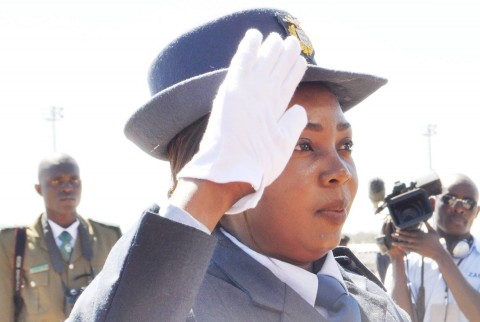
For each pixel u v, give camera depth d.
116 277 1.79
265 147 1.84
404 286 6.32
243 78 1.87
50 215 7.60
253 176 1.81
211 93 2.24
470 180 6.83
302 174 2.25
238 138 1.83
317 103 2.33
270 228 2.31
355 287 2.66
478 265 6.57
